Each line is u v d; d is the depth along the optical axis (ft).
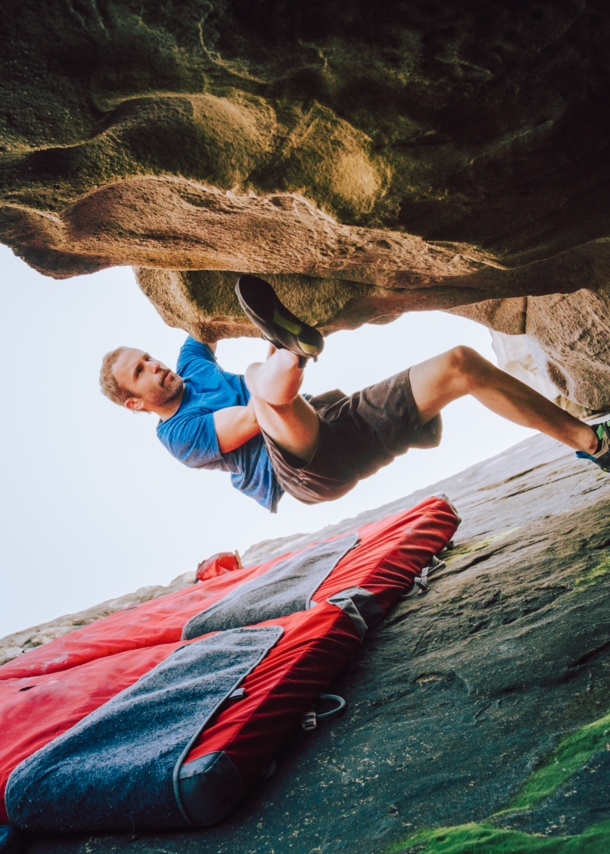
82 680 8.85
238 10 4.29
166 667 7.65
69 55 4.45
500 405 9.11
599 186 6.61
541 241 7.30
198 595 13.34
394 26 4.64
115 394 11.53
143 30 4.35
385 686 6.27
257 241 7.68
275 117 5.35
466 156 5.93
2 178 5.51
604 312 10.73
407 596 8.82
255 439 10.64
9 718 8.12
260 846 4.43
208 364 11.88
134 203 6.77
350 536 11.96
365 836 4.09
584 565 7.31
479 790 4.12
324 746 5.53
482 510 13.61
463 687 5.65
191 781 4.88
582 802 3.59
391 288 9.14
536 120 5.67
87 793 5.38
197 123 5.54
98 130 5.08
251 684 6.15
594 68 5.32
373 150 5.76
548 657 5.53
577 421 9.24
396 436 9.47
